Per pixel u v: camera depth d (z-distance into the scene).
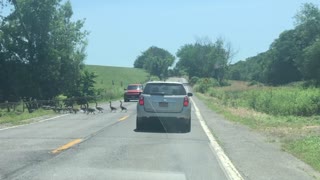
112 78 123.12
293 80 110.62
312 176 9.84
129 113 30.94
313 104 30.34
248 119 25.20
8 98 49.97
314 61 83.19
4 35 49.72
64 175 9.62
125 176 9.61
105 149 13.47
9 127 20.53
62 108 32.78
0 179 9.16
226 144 15.06
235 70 154.75
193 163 11.35
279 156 12.59
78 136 16.72
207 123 23.47
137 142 15.20
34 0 49.78
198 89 92.94
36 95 50.56
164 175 9.79
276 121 24.25
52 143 14.69
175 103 19.38
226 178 9.60
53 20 51.19
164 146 14.33
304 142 14.66
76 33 53.44
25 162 11.15
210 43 147.75
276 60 113.31
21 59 50.94
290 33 113.06
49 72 51.06
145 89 19.78
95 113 31.03
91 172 9.98
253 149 13.91
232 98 52.16
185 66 156.25
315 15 103.81
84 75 60.22
